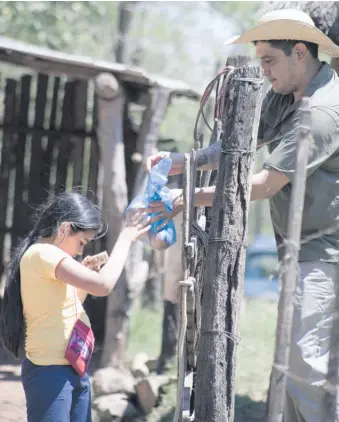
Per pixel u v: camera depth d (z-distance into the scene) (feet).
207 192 27.37
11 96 62.39
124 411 42.22
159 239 27.61
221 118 30.45
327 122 27.17
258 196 27.32
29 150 62.95
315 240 28.60
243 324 68.90
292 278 23.48
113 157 51.60
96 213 27.61
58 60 50.47
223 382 25.00
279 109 29.78
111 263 26.25
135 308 72.90
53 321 26.76
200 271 27.78
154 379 44.68
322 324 28.27
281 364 23.76
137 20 126.72
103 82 50.80
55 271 26.20
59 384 26.55
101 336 60.70
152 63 151.02
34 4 105.70
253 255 92.84
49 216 27.30
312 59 28.86
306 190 28.25
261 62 29.27
